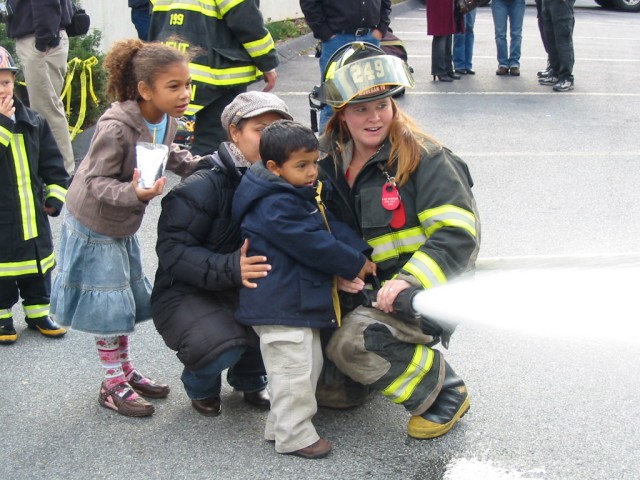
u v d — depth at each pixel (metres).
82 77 7.40
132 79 3.25
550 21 9.93
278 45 12.09
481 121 8.47
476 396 3.62
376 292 3.25
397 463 3.18
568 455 3.22
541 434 3.35
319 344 3.20
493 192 6.30
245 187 3.12
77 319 3.42
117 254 3.41
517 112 8.88
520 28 10.66
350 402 3.49
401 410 3.52
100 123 3.28
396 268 3.27
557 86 9.94
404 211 3.21
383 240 3.24
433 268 3.07
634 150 7.49
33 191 4.06
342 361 3.24
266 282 3.09
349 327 3.20
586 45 13.32
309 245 3.04
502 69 10.81
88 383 3.79
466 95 9.66
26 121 4.01
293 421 3.17
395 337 3.19
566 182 6.57
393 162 3.20
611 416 3.47
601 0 17.98
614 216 5.83
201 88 5.59
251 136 3.24
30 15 6.07
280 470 3.14
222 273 3.12
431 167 3.16
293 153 3.01
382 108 3.14
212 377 3.36
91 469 3.17
